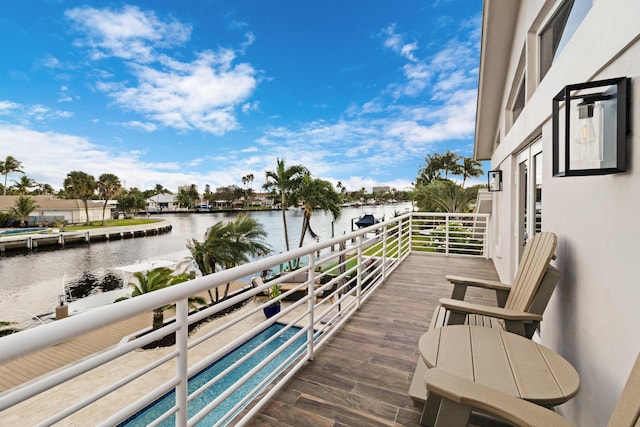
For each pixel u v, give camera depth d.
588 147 1.44
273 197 20.86
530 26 3.29
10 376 6.38
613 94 1.33
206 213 80.12
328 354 2.60
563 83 2.02
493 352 1.56
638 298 1.21
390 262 6.00
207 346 6.88
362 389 2.11
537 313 1.88
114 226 43.16
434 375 1.14
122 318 1.00
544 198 2.47
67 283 18.34
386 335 2.98
